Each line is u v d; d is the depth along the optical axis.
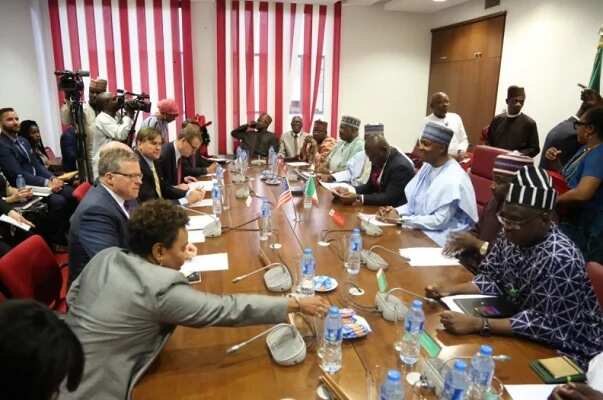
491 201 2.28
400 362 1.21
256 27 5.66
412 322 1.28
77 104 4.01
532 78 4.67
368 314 1.49
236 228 2.46
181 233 1.27
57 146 5.64
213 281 1.74
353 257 1.90
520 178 1.37
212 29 5.69
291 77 5.87
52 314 0.64
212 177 4.12
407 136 6.79
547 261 1.33
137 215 1.25
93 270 1.25
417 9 6.21
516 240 1.40
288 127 6.02
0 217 2.92
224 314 1.19
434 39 6.39
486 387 1.07
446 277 1.80
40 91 5.43
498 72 5.18
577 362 1.24
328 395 1.07
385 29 6.35
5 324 0.57
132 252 1.27
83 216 1.81
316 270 1.86
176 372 1.17
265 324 1.28
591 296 1.30
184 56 5.55
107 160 1.89
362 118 6.58
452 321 1.36
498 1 5.10
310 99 5.98
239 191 3.33
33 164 4.25
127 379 1.14
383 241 2.26
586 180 2.49
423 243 2.24
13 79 5.28
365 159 3.84
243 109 5.86
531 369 1.19
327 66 5.99
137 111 4.32
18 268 1.74
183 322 1.17
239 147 5.34
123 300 1.13
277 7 5.64
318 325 1.34
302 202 3.14
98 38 5.27
